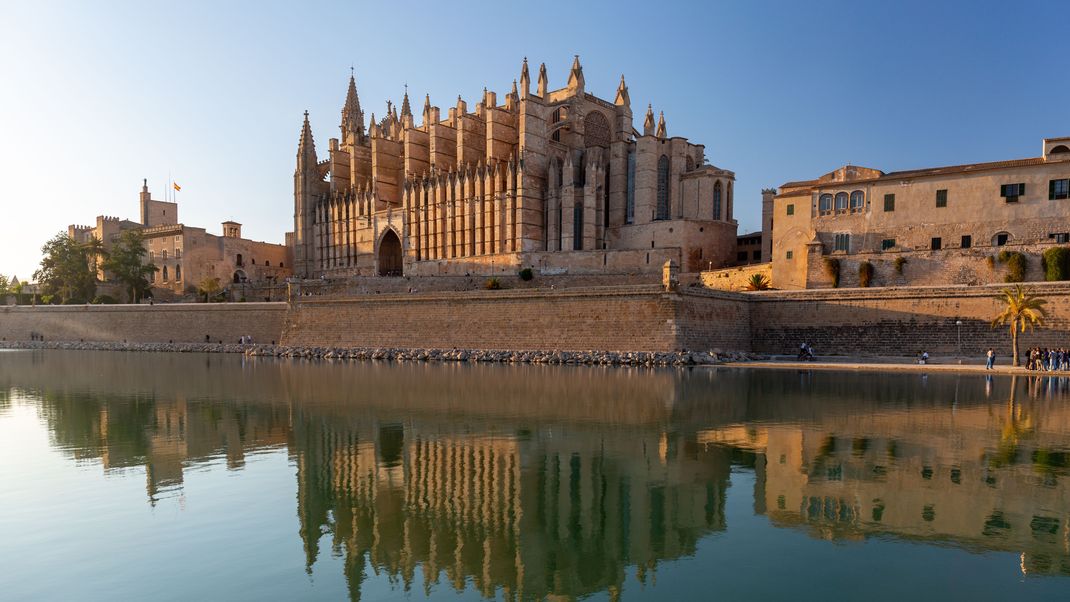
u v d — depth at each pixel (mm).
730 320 66125
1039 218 62125
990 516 17000
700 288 63281
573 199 99188
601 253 92188
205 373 57312
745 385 43219
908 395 37469
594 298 65812
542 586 13453
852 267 69188
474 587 13461
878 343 60000
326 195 135750
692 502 18594
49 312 110000
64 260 122438
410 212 117062
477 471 22125
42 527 16938
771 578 13734
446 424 30172
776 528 16500
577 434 27594
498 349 70812
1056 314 52531
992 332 54719
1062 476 20359
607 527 16781
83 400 39406
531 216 102438
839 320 62281
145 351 94812
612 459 23375
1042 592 12906
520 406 35062
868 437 26203
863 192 70438
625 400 36719
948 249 64812
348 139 137375
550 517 17516
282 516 17812
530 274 93562
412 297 77812
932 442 25172
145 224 149250
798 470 21469
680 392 39906
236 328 94688
